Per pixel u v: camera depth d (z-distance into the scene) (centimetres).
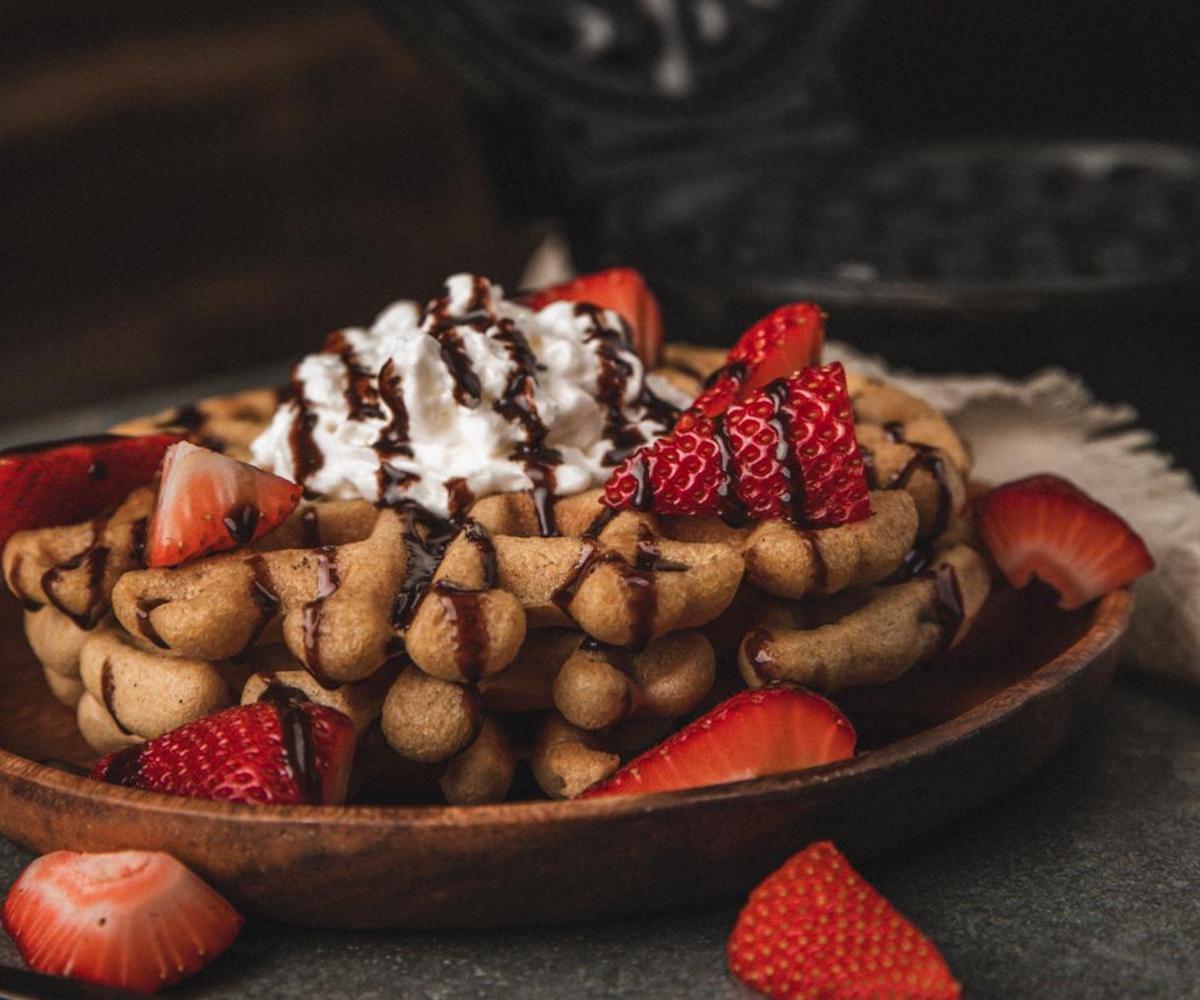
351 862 38
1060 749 43
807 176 69
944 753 40
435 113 121
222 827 38
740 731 39
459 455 44
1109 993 38
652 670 41
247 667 42
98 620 43
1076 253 62
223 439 48
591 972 39
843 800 39
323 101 118
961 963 39
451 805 41
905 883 42
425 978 39
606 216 64
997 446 55
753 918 38
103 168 112
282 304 119
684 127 65
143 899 39
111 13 111
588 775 40
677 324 60
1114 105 100
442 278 123
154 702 41
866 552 42
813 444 41
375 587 41
